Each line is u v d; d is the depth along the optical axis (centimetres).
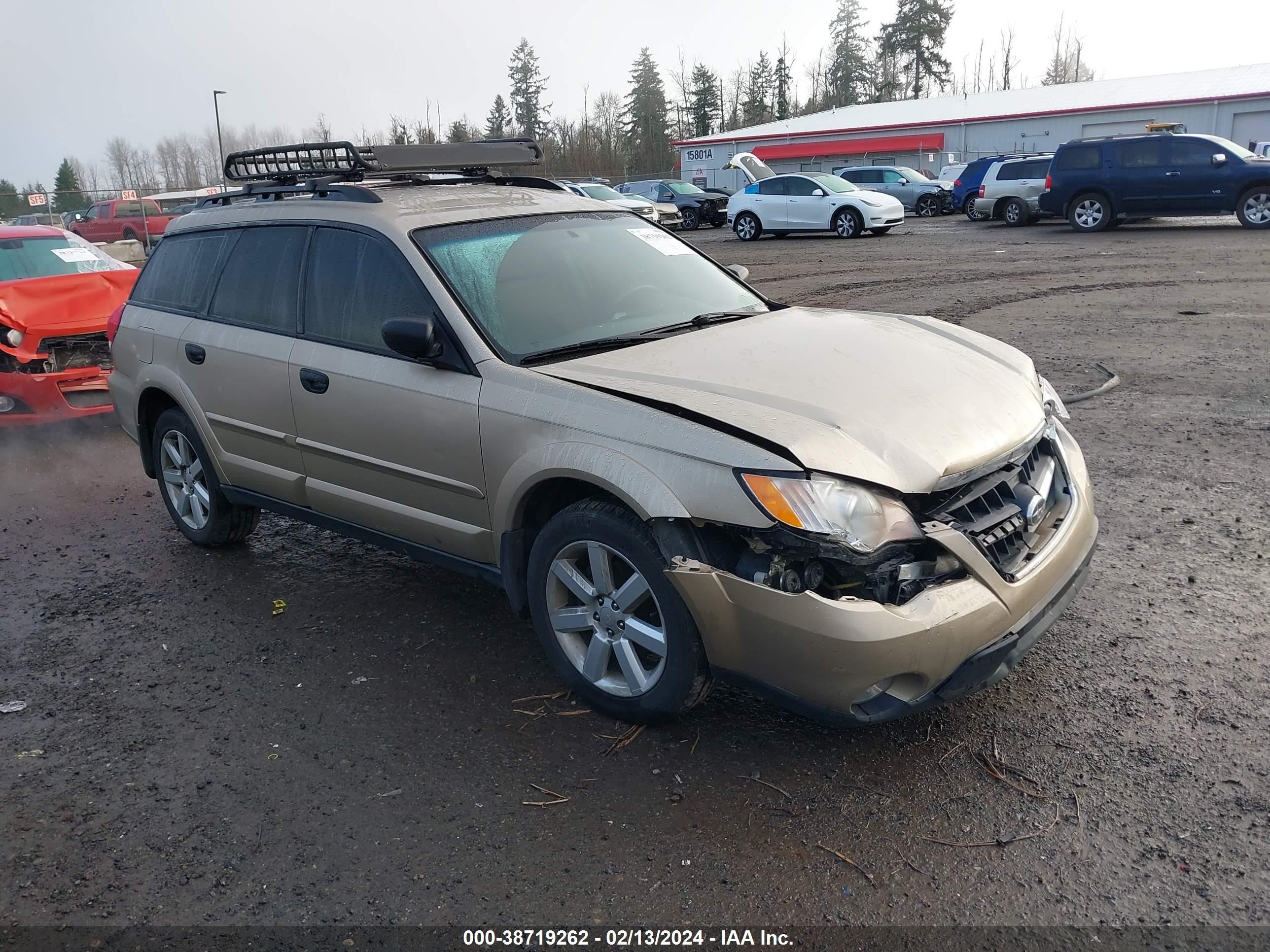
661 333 394
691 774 313
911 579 285
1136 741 316
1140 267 1463
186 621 450
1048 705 339
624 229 461
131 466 725
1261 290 1188
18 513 621
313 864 281
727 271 479
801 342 372
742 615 289
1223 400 716
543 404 334
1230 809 281
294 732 350
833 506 278
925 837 279
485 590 467
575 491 349
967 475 300
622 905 260
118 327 548
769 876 267
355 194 427
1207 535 476
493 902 263
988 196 2469
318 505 442
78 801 316
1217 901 249
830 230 2400
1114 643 379
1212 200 1931
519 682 377
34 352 782
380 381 387
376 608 452
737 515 284
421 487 387
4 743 352
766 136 4834
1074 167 2066
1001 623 293
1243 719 323
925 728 331
